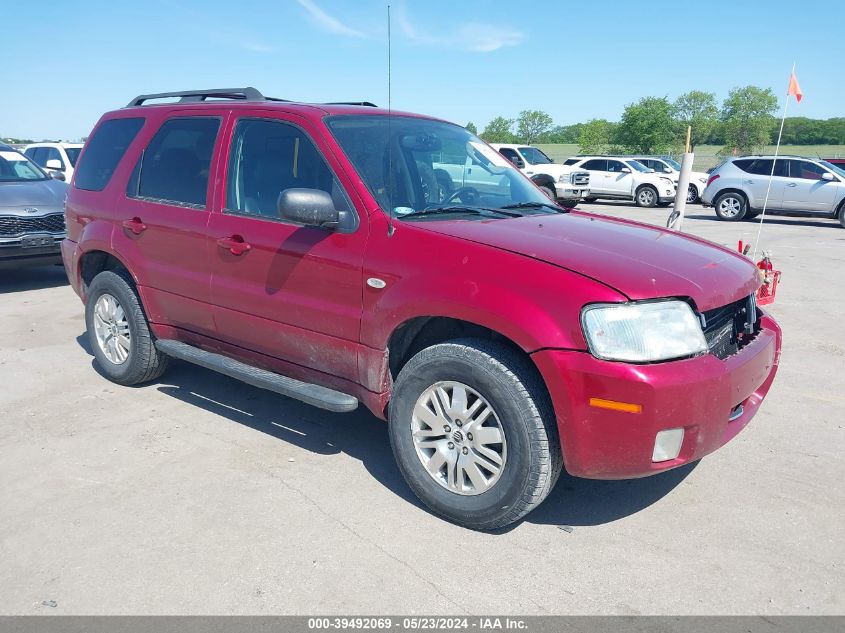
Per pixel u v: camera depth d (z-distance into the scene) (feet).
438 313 9.96
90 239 15.78
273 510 10.84
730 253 11.95
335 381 11.89
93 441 13.26
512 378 9.43
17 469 12.10
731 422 10.36
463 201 12.69
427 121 14.37
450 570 9.39
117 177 15.51
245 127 13.19
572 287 9.11
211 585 9.03
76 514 10.68
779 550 9.92
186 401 15.38
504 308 9.31
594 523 10.63
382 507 10.98
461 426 10.14
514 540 10.13
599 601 8.79
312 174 11.94
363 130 12.55
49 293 26.76
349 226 11.20
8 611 8.52
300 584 9.07
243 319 12.87
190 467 12.25
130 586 9.00
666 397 8.76
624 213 66.44
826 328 22.12
